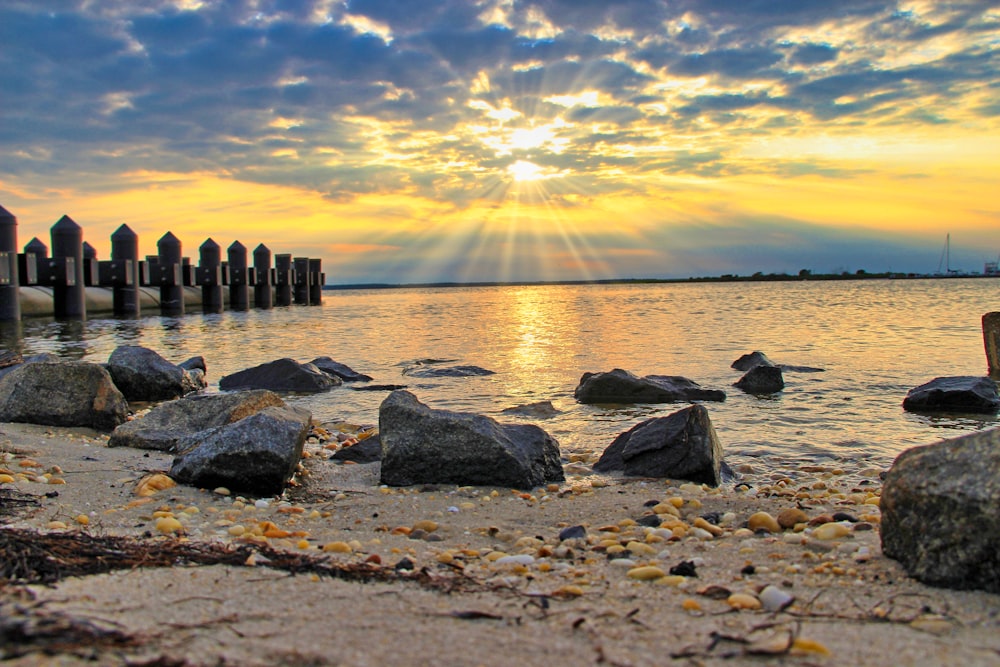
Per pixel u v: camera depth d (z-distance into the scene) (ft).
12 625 10.57
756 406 43.34
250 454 23.61
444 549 17.84
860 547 16.80
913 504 15.07
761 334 91.20
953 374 55.36
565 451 33.12
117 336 92.68
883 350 71.56
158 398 46.78
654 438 28.19
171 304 141.79
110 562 14.19
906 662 10.57
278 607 12.46
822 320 115.44
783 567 15.66
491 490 24.94
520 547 18.12
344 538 18.76
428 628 11.83
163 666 9.78
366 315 149.69
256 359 69.51
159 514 19.89
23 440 29.94
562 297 295.69
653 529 19.15
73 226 114.52
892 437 35.14
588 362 65.51
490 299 288.51
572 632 11.84
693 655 10.91
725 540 18.44
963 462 14.84
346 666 10.23
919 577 14.35
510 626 12.05
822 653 10.88
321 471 27.81
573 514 21.79
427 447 25.90
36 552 13.94
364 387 52.54
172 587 13.09
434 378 56.49
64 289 115.34
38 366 35.19
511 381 54.54
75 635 10.43
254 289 178.50
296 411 27.86
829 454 31.91
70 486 22.89
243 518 20.65
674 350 74.23
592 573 15.53
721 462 28.35
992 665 10.43
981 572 13.74
